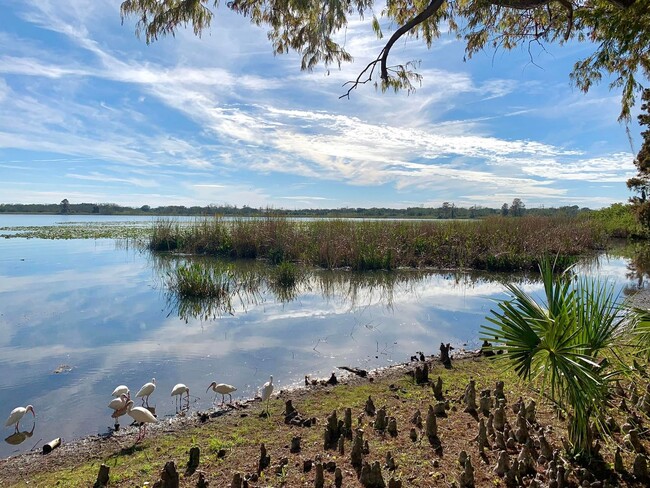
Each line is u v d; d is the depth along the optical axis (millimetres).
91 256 23047
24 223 60969
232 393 6465
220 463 4180
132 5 4871
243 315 11258
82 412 5914
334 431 4539
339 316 11164
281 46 6000
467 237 20891
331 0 4883
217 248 22516
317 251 19609
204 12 4891
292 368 7480
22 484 4145
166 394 6461
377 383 6465
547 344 3463
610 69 6324
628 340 4172
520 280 16516
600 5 5418
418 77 5934
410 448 4223
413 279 16781
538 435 4141
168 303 12555
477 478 3607
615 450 3881
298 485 3676
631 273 17656
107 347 8633
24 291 13992
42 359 7941
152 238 25328
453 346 8680
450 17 6125
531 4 4871
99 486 3924
